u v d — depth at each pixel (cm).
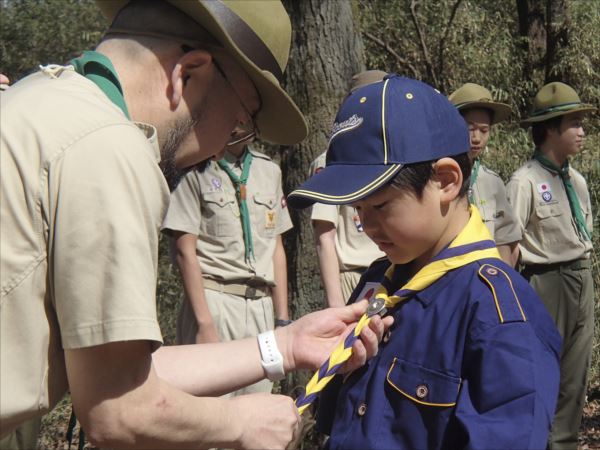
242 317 447
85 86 190
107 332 174
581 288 516
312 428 470
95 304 175
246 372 240
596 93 880
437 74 953
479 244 215
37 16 1073
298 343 241
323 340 242
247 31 207
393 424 206
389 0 957
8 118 181
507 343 194
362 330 215
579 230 518
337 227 452
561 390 515
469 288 206
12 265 176
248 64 204
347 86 541
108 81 196
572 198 521
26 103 183
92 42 1001
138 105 201
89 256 175
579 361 514
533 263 517
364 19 941
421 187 210
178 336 452
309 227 539
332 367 214
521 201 516
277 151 842
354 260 445
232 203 446
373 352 215
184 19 203
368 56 946
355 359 215
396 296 216
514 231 480
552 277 515
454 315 205
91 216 175
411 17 953
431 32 950
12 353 178
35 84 189
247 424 206
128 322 175
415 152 209
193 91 205
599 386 661
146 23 203
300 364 241
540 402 188
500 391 191
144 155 184
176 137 205
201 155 214
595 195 696
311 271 539
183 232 434
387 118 212
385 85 218
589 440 587
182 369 236
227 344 244
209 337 432
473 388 197
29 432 413
